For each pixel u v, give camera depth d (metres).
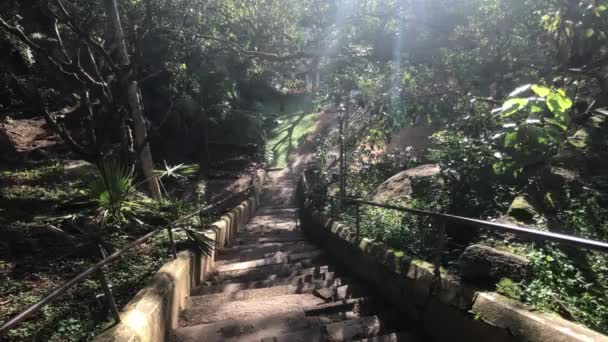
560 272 2.96
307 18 11.80
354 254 5.68
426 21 8.31
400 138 14.76
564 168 5.08
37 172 10.40
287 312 4.26
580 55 5.79
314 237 9.14
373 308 4.38
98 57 13.26
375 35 9.50
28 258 5.34
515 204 4.44
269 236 10.27
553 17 5.47
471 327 2.95
